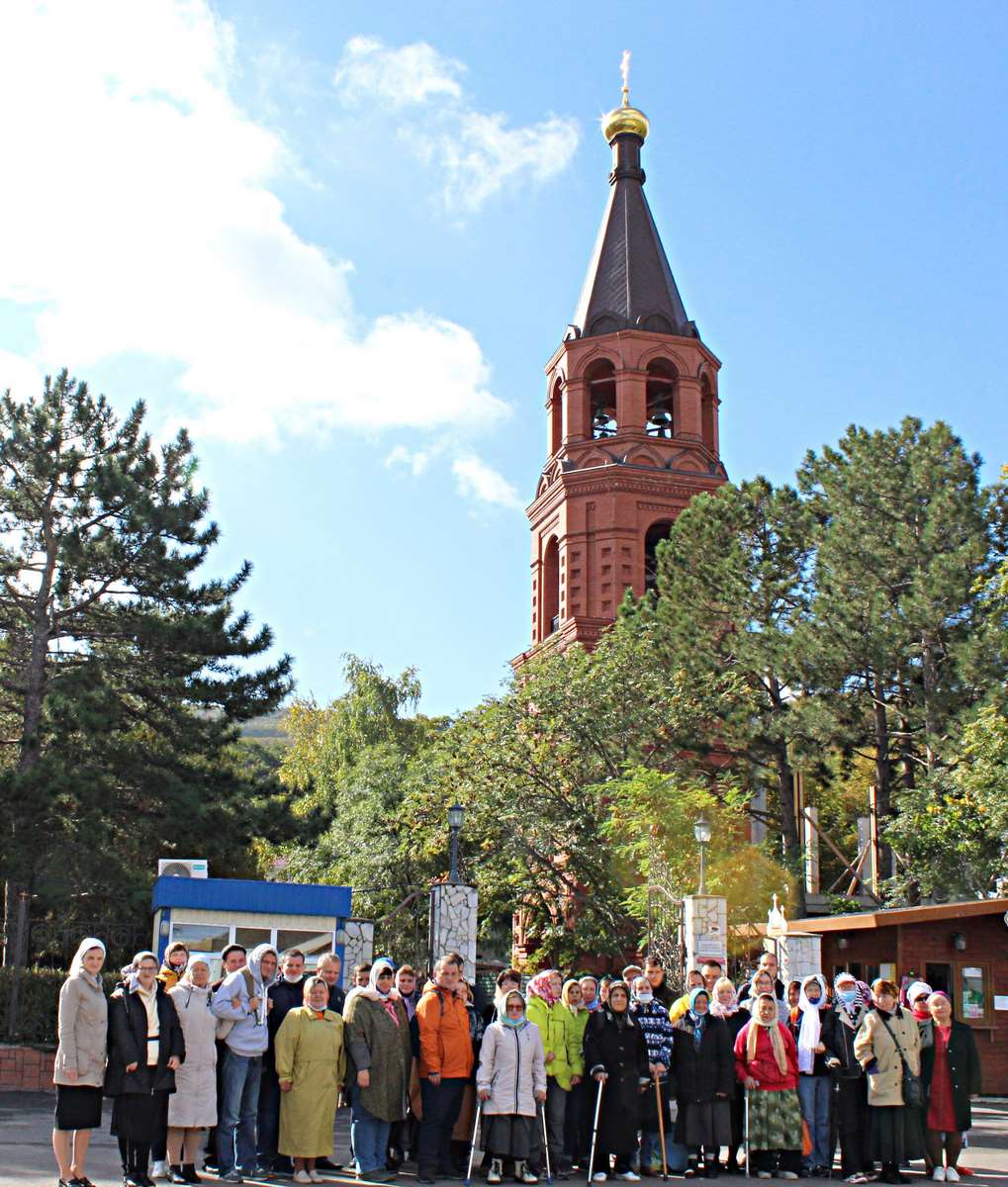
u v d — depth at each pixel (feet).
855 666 111.45
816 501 122.72
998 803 90.89
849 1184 46.75
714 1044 47.78
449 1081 43.83
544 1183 44.37
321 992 43.29
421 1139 43.50
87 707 88.74
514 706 114.73
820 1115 49.08
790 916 107.86
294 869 133.28
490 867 111.45
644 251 157.38
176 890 70.38
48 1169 43.47
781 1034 48.34
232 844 93.20
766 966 50.03
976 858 97.60
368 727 156.04
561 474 148.66
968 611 106.63
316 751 160.97
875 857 115.03
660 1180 46.39
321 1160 44.78
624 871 106.11
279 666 101.40
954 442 111.04
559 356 156.56
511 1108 43.68
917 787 105.50
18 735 103.76
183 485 104.83
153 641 96.48
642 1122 47.55
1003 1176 49.32
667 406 158.10
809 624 113.19
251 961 43.83
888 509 113.19
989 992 81.15
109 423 102.68
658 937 90.17
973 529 107.34
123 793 93.86
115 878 86.22
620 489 146.41
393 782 136.36
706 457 151.23
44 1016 77.20
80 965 38.47
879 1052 47.55
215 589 102.68
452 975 44.68
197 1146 41.93
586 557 146.00
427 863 122.72
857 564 111.04
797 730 112.98
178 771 95.09
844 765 121.70
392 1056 43.52
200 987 41.88
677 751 115.96
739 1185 45.73
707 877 97.30
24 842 83.82
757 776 120.47
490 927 124.06
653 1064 46.96
